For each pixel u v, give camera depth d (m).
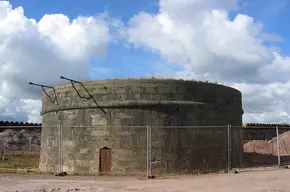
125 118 19.95
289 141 35.00
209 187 14.19
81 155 20.61
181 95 20.19
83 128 20.75
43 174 19.98
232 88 22.75
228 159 19.66
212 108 21.03
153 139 19.67
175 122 19.95
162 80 20.12
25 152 36.50
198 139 20.27
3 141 37.47
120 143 19.86
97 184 15.84
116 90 20.25
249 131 37.38
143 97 20.00
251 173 17.48
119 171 19.61
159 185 15.12
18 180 17.39
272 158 27.38
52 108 22.77
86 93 20.88
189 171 19.66
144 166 19.53
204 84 20.94
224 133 21.34
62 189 14.47
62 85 22.34
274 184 14.30
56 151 22.17
